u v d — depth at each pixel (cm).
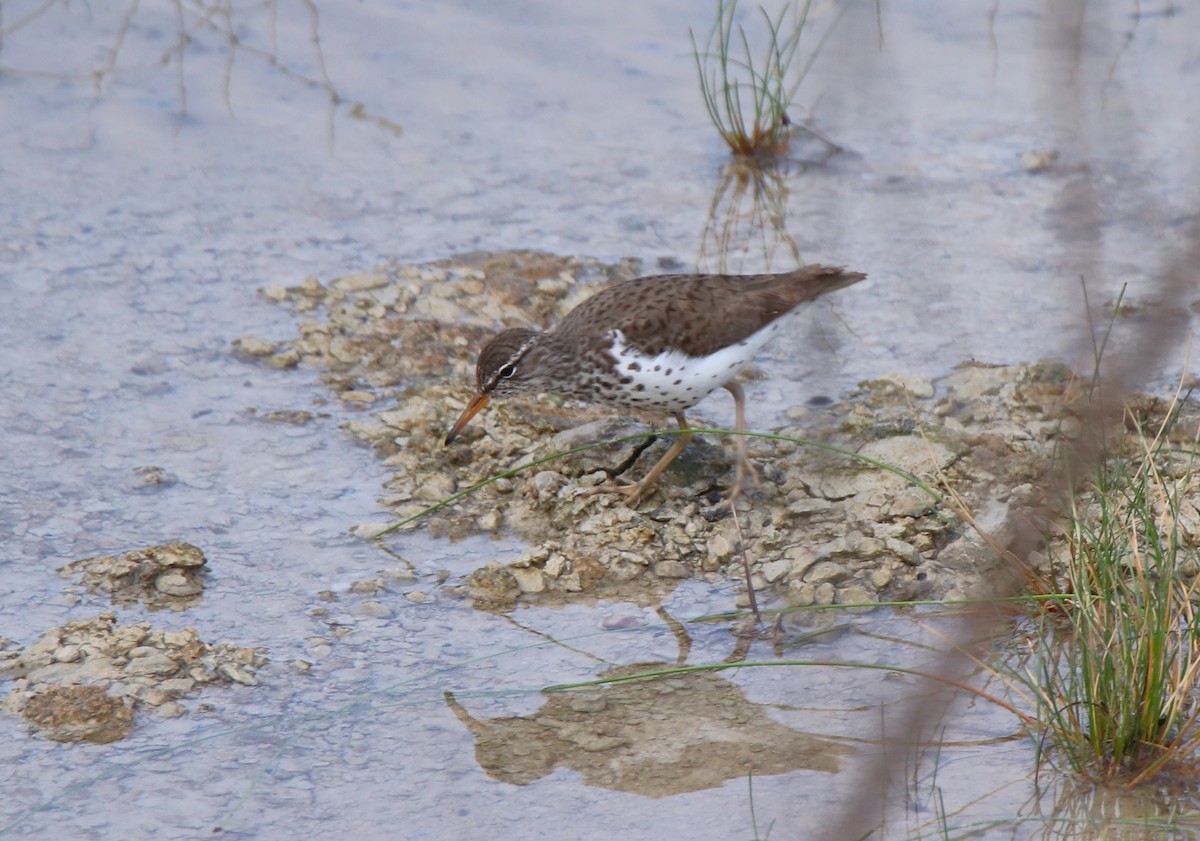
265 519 1150
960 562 1083
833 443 1228
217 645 994
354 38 2008
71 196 1648
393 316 1451
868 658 983
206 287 1491
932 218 1584
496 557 1112
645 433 1155
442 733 914
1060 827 809
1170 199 1515
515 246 1577
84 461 1213
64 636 994
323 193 1683
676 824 827
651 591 1074
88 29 2000
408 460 1229
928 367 1346
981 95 1845
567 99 1884
